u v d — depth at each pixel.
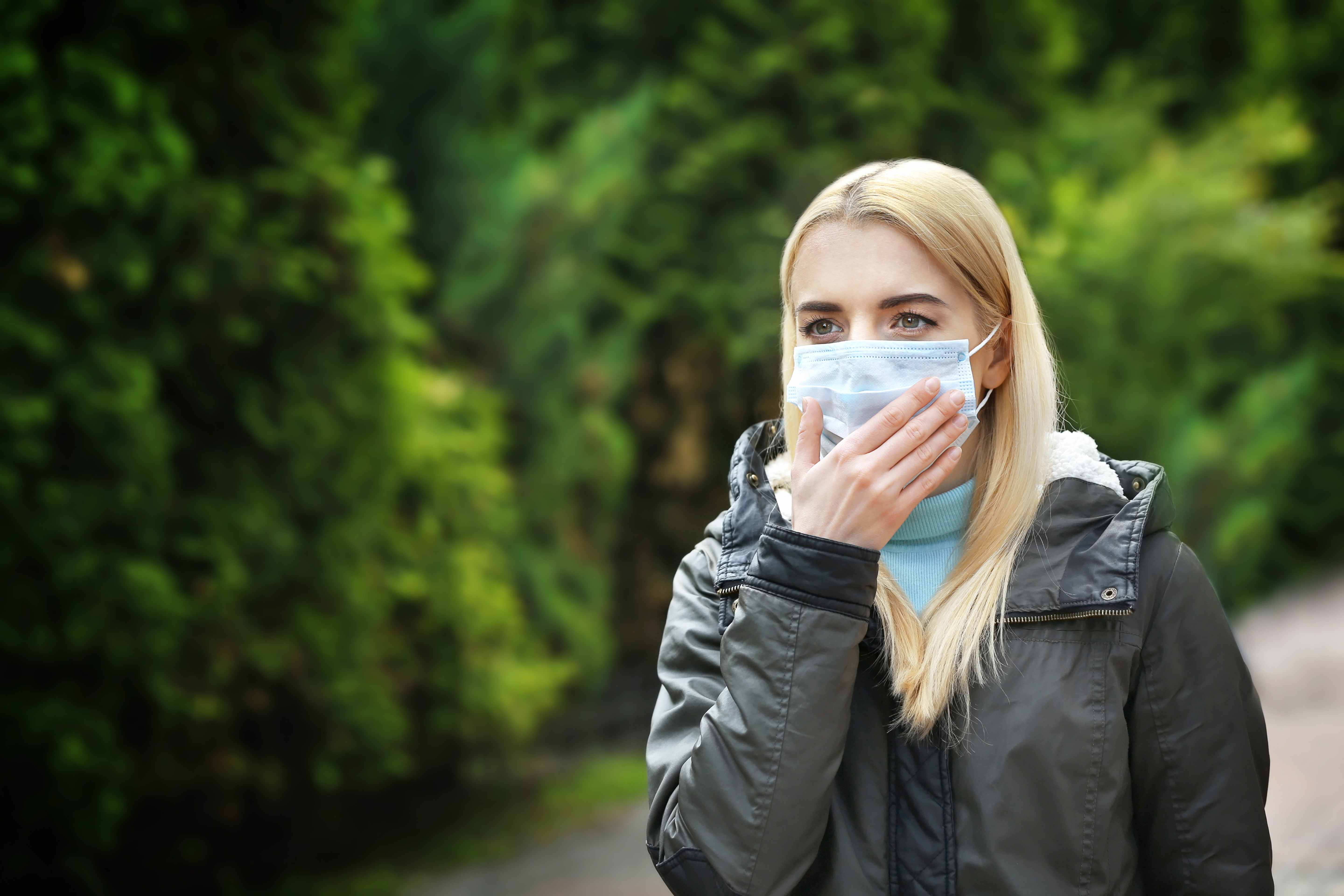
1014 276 1.47
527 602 6.58
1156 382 7.99
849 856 1.34
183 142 4.38
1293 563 10.23
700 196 7.55
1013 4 8.27
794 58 7.50
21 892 4.03
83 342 4.24
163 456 4.36
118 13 4.43
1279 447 8.66
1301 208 9.60
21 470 4.05
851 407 1.42
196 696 4.45
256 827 5.16
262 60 4.99
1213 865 1.33
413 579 5.37
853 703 1.40
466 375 6.81
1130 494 1.43
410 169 6.94
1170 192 8.19
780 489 1.55
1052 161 8.27
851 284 1.42
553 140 7.94
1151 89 9.88
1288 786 5.34
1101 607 1.32
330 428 5.06
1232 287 8.29
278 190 4.87
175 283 4.49
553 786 6.54
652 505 7.79
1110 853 1.30
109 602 4.20
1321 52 11.80
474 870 5.25
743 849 1.29
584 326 6.98
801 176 7.45
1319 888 3.98
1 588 3.99
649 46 7.88
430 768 5.96
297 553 4.93
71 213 4.19
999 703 1.33
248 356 4.86
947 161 7.89
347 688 4.98
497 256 6.73
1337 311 10.04
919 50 7.73
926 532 1.50
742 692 1.32
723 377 7.58
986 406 1.52
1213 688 1.35
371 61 6.79
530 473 6.82
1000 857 1.29
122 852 4.59
